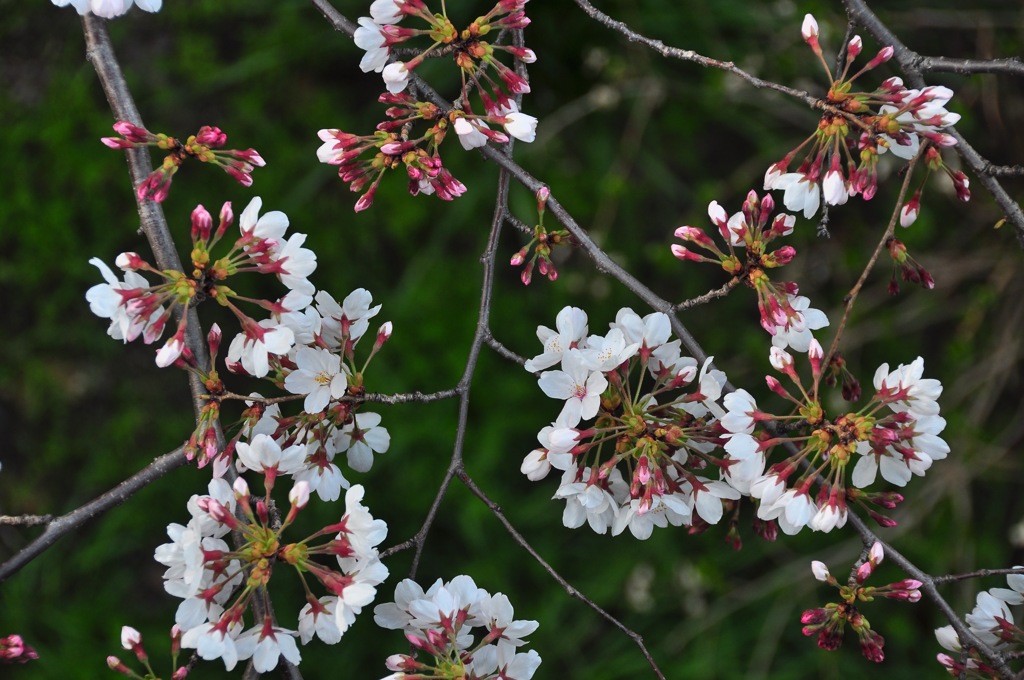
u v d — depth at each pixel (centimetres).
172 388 536
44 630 506
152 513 522
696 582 511
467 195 526
